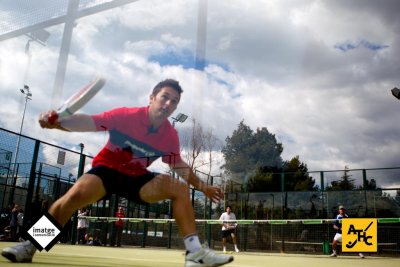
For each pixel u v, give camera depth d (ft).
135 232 41.14
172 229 39.93
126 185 6.60
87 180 6.59
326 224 35.55
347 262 19.88
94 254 16.87
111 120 6.12
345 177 36.29
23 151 30.55
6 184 30.58
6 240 28.91
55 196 32.86
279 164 67.21
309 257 27.86
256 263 15.96
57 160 32.99
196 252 6.51
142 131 6.28
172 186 6.66
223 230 34.73
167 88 5.94
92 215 38.75
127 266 8.71
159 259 15.16
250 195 39.68
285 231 37.09
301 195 37.76
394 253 31.50
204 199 37.32
